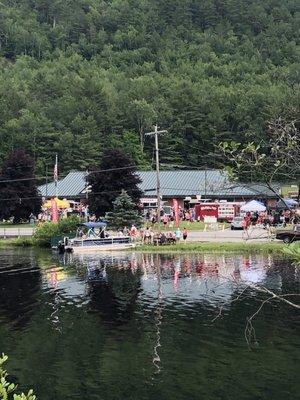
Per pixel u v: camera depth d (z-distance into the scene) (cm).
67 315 2866
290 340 2278
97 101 17538
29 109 16950
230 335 2381
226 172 802
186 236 6188
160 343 2300
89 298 3294
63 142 14212
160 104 16462
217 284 3597
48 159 14188
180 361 2067
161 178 10331
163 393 1764
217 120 14562
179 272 4169
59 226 6744
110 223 7012
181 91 16950
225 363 2027
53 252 5978
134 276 4062
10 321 2762
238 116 14625
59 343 2348
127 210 7062
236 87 18725
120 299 3231
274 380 1844
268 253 5169
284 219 6788
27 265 4850
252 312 2791
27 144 14338
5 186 9025
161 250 5675
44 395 1781
